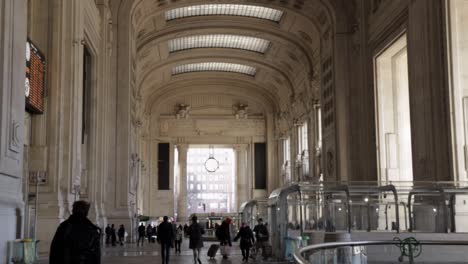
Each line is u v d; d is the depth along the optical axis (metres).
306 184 15.71
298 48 37.38
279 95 48.88
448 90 17.00
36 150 15.38
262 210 25.78
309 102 38.38
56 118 15.78
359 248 9.54
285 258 15.25
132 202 28.81
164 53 40.62
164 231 13.09
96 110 22.59
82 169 21.27
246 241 16.94
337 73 28.16
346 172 27.58
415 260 10.09
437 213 15.55
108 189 26.02
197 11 35.34
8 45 9.86
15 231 10.02
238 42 41.19
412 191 15.70
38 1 16.22
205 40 40.81
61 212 15.39
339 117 27.95
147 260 16.05
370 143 25.30
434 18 17.75
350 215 15.82
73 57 16.88
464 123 16.81
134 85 30.53
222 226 18.03
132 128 29.52
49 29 16.16
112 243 24.05
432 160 17.52
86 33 20.42
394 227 15.74
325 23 31.17
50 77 15.95
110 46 25.81
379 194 15.87
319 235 14.88
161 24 35.50
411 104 19.45
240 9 35.16
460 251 10.13
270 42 39.56
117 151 26.41
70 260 5.22
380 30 24.08
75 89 16.97
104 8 24.36
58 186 15.55
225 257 17.77
